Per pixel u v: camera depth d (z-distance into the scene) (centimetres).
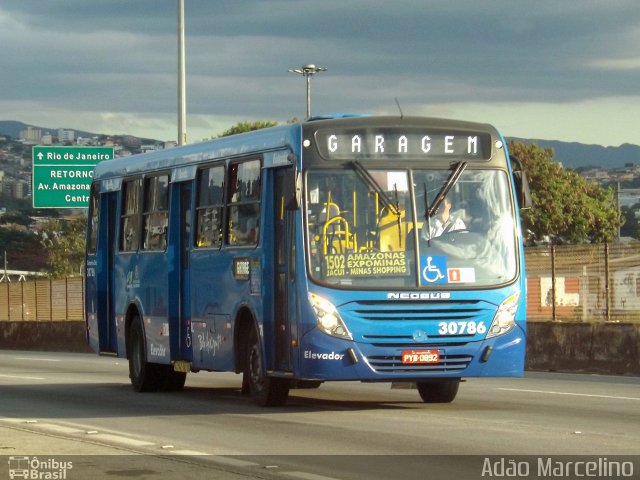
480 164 1947
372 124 1923
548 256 3284
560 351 3073
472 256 1914
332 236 1883
